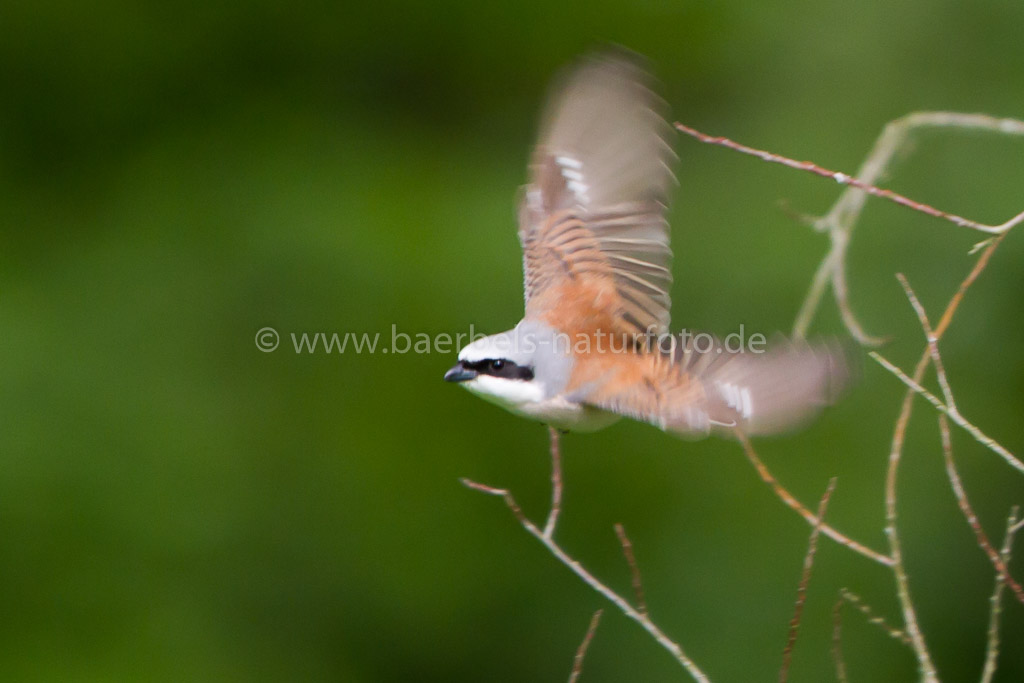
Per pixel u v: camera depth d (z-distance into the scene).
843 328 10.94
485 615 10.87
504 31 13.35
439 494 11.08
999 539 10.43
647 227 6.46
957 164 11.46
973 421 10.66
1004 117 11.75
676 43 13.09
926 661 5.23
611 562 10.84
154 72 13.09
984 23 12.27
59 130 12.84
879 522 10.51
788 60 12.71
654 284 6.38
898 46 12.41
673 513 10.89
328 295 11.53
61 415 11.08
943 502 10.52
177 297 11.69
